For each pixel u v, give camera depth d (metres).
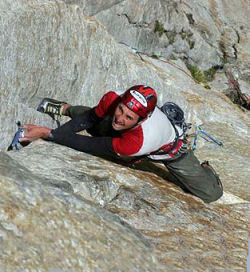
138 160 4.75
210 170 5.09
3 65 4.65
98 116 4.70
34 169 4.11
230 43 11.61
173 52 10.27
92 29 5.82
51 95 5.36
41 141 4.76
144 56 9.35
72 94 5.69
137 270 3.28
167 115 4.71
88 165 4.55
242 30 12.06
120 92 4.68
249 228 4.61
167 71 9.43
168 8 9.90
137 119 4.20
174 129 4.69
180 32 10.26
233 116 8.92
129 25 9.08
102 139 4.54
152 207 4.36
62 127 4.71
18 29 4.73
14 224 3.01
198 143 7.67
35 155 4.42
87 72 5.86
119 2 8.42
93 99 6.06
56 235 3.13
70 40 5.45
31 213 3.13
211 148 7.64
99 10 7.95
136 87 4.20
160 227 4.12
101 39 6.00
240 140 8.12
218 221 4.57
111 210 4.15
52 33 5.16
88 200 3.83
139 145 4.36
